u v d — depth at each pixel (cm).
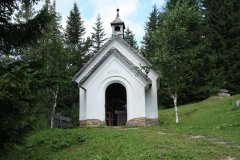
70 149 1473
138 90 2422
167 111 3647
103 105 2436
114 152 1278
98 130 1834
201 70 4188
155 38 2777
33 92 1041
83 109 2619
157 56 2634
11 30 1205
